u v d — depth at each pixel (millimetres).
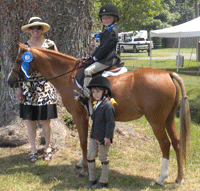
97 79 3488
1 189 3672
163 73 3623
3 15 5324
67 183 3867
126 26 14492
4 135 5020
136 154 4805
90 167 3756
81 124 3973
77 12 5367
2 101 5688
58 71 4137
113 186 3766
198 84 10812
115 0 13164
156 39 42250
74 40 5410
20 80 4203
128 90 3609
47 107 4379
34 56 4090
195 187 3717
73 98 3973
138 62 19719
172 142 3805
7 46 5434
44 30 4465
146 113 3547
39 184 3822
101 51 3664
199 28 14008
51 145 4875
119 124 5812
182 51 31328
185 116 3549
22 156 4723
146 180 3930
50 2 5203
